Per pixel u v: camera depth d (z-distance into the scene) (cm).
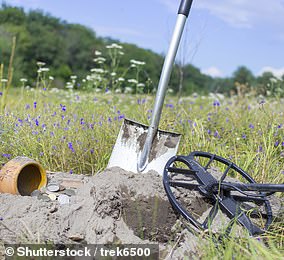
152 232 90
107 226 88
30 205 91
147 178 98
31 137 126
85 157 127
